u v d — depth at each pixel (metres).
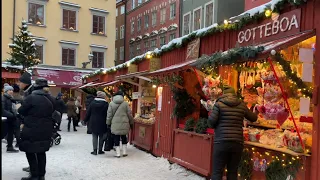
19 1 30.02
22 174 6.63
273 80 5.11
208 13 21.47
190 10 24.25
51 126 5.94
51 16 31.64
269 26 5.46
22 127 5.80
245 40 6.03
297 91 4.98
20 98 9.03
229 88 5.30
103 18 34.50
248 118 5.34
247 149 5.80
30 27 30.52
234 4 20.50
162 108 9.07
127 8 43.62
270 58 4.54
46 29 31.36
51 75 30.42
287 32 5.08
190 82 7.98
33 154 5.98
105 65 34.44
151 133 9.62
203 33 7.16
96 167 7.62
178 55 8.52
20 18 30.05
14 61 19.02
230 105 5.12
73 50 32.78
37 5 31.02
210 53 7.05
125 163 8.16
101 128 9.28
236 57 4.96
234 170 5.19
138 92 11.40
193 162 6.88
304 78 4.56
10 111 8.27
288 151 4.82
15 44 19.16
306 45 4.91
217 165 5.15
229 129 5.05
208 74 6.41
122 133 8.85
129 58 42.62
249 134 5.79
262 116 5.78
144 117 10.45
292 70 4.85
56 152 9.42
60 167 7.49
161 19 34.66
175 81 7.74
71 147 10.45
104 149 9.92
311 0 4.66
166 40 33.47
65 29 32.25
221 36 6.71
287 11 5.12
